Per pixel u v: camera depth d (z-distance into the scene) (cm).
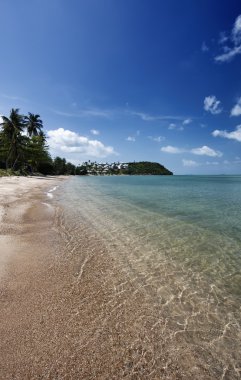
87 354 349
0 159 7069
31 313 438
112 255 762
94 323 423
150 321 439
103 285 566
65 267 651
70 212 1459
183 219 1334
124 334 399
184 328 425
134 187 4281
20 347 353
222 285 590
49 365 324
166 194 2880
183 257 766
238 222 1273
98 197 2403
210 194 2941
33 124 7888
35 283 552
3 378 299
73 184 4797
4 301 471
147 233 1033
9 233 927
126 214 1453
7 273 591
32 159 7356
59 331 394
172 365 341
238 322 448
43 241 859
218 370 338
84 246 833
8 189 2600
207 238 973
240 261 741
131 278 610
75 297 504
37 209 1480
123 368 329
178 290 560
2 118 6253
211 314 470
